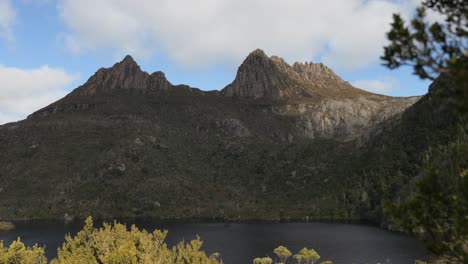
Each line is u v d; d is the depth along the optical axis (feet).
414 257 401.70
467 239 34.32
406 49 31.04
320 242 526.98
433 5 34.42
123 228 141.69
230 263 411.54
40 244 523.29
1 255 135.85
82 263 126.72
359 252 442.09
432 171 36.78
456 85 30.81
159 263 127.75
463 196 34.14
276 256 444.55
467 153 38.37
